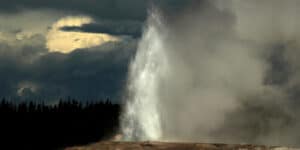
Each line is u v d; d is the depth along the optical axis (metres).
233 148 143.88
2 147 178.25
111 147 145.88
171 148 143.62
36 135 196.75
